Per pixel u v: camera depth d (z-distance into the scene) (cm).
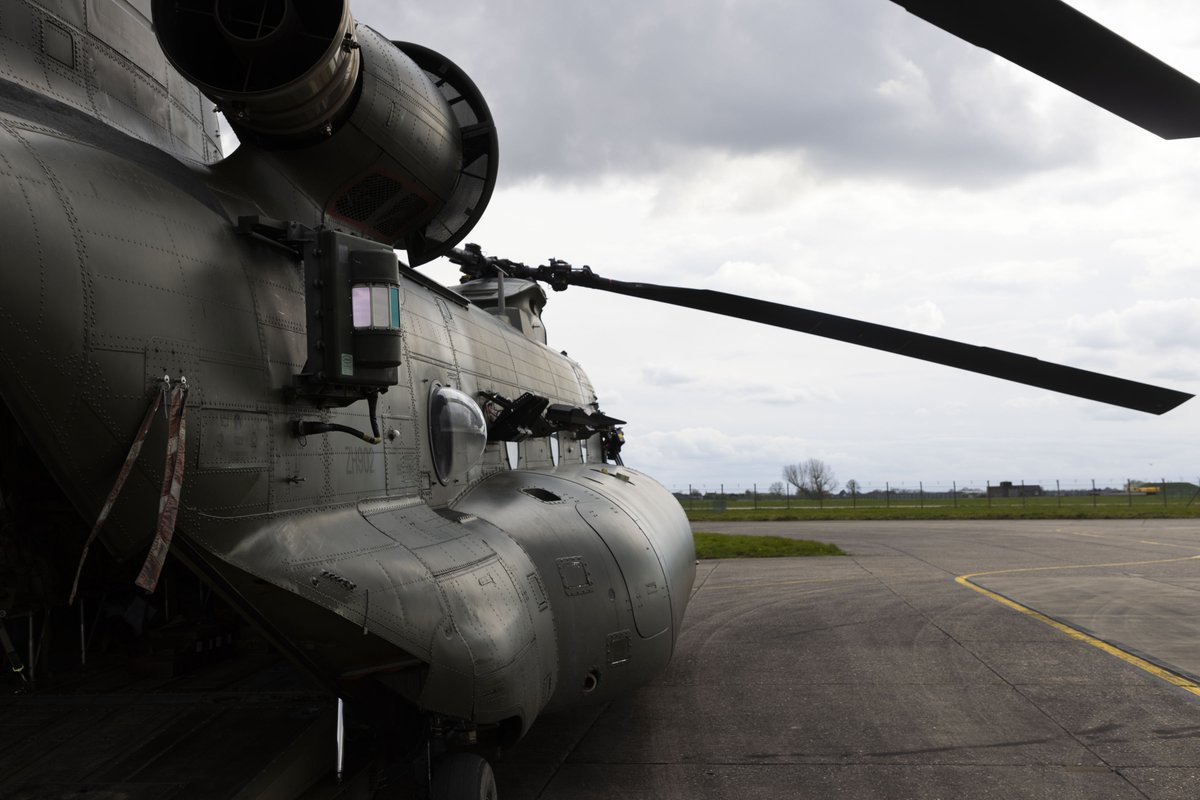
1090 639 932
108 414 269
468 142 501
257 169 383
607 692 537
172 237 306
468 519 477
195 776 316
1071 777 530
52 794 303
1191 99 235
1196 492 7138
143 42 376
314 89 346
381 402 438
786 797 505
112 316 272
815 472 9694
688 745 605
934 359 653
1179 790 507
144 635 435
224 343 317
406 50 499
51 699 388
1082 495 7969
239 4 336
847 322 664
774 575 1533
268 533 330
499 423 605
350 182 420
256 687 405
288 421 349
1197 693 717
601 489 642
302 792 346
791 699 721
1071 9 210
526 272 845
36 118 290
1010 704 691
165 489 271
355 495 398
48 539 398
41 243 253
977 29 229
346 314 340
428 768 389
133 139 338
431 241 523
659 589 584
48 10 324
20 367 248
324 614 326
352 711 377
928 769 548
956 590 1296
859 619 1070
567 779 539
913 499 8219
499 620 397
